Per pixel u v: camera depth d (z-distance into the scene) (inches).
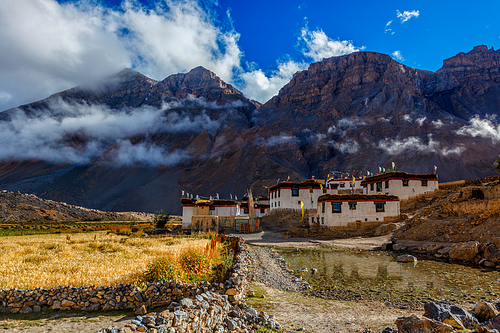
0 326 430.0
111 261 892.6
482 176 7628.0
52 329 420.8
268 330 434.6
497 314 399.5
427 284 804.0
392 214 1982.0
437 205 1775.3
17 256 997.8
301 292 732.0
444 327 355.6
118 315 478.0
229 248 1337.4
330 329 455.5
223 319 434.3
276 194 2906.0
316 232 1982.0
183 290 535.2
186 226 2669.8
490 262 1026.7
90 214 4665.4
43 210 4106.8
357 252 1407.5
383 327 463.8
